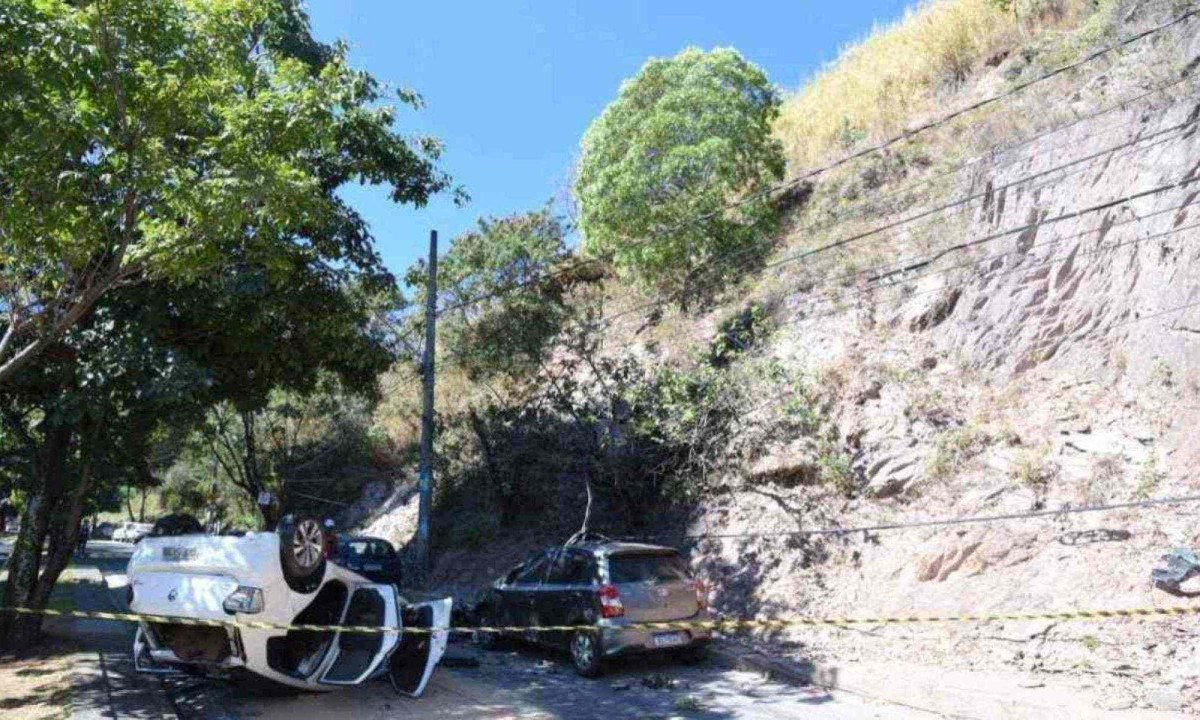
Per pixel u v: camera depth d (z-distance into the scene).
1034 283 13.13
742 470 14.41
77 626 13.19
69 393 10.07
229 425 29.09
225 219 8.02
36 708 8.13
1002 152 15.05
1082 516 10.12
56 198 7.74
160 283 10.84
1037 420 11.81
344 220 12.92
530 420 18.50
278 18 12.08
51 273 8.44
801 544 12.54
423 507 17.47
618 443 16.17
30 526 11.34
